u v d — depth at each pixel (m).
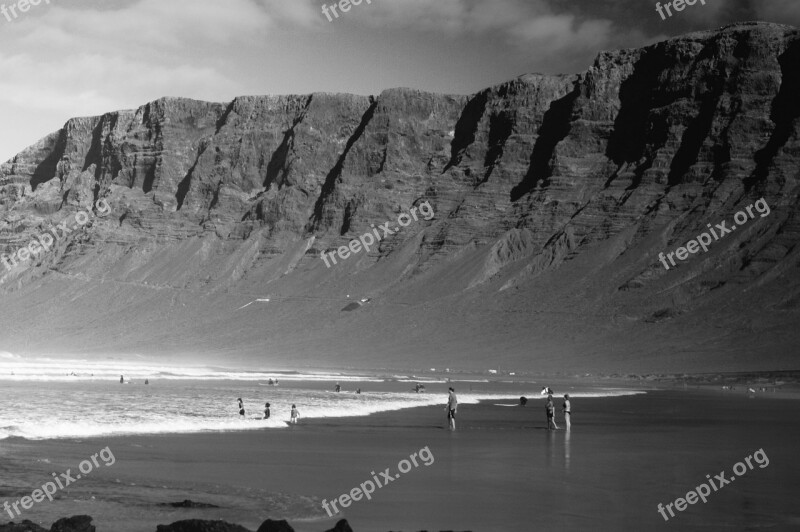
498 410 60.72
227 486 25.41
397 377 118.81
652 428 46.69
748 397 84.06
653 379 124.75
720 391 97.06
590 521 21.27
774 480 27.59
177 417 46.59
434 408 61.22
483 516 21.75
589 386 106.12
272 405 58.31
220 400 62.56
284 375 117.50
